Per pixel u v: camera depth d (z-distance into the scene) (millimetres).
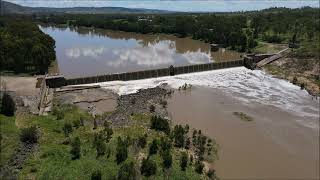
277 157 52719
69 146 48688
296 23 175375
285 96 82312
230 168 48750
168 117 66625
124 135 54312
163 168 44500
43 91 73562
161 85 89312
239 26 178500
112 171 42656
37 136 49938
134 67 108875
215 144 55688
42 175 40781
